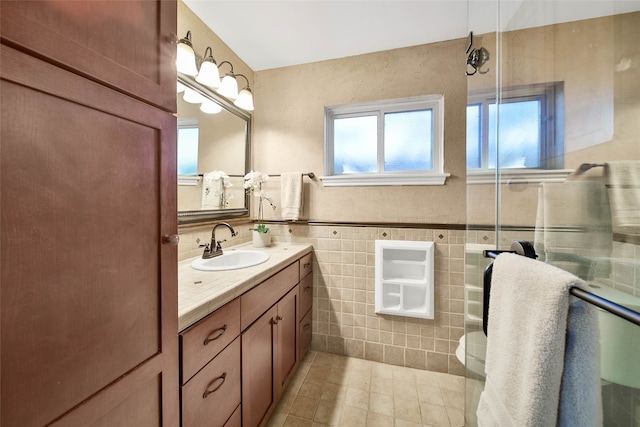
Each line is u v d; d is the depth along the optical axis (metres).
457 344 1.71
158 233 0.62
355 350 1.90
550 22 1.05
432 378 1.68
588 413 0.47
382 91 1.83
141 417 0.58
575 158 0.96
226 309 0.93
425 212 1.76
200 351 0.79
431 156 1.85
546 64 1.05
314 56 1.90
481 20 1.11
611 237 0.78
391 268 1.88
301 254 1.72
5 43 0.35
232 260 1.59
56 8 0.41
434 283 1.74
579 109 1.00
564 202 0.88
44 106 0.40
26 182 0.38
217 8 1.44
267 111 2.07
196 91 1.48
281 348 1.42
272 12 1.46
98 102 0.48
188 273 1.15
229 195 1.80
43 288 0.41
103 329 0.50
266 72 2.07
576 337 0.48
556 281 0.50
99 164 0.49
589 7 1.01
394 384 1.62
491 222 1.04
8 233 0.36
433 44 1.74
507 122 1.03
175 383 0.68
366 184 1.86
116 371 0.52
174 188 0.67
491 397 0.70
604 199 0.83
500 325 0.67
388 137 1.93
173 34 0.66
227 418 0.94
